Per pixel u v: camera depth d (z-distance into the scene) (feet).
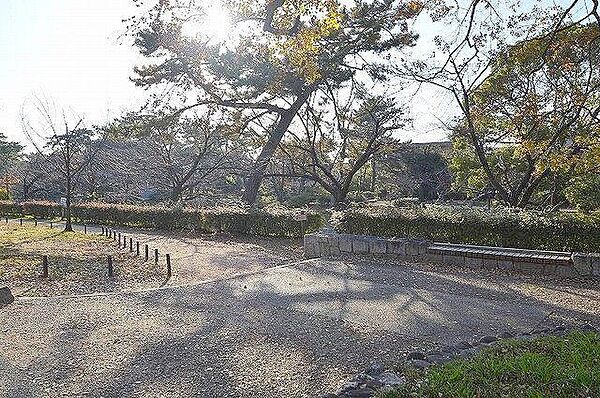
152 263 45.83
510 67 36.73
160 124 76.79
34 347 18.83
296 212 63.21
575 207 54.29
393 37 59.82
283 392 14.65
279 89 66.59
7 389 15.11
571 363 14.29
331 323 21.90
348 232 44.37
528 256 32.78
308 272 34.19
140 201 119.24
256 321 22.24
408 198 98.63
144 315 23.27
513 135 49.49
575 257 30.96
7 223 98.27
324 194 106.52
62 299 26.61
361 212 43.98
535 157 49.16
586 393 12.09
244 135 87.97
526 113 42.57
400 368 15.12
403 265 36.63
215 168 100.27
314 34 32.50
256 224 66.39
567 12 26.00
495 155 62.13
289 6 31.45
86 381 15.61
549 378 13.00
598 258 30.30
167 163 104.94
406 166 105.70
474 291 28.17
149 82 73.26
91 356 17.79
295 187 129.18
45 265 38.14
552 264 31.78
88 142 116.78
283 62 51.13
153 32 66.03
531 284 29.76
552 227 34.24
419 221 40.65
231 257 49.83
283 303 25.61
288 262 45.27
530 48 31.30
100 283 36.24
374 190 110.42
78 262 45.19
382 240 39.83
